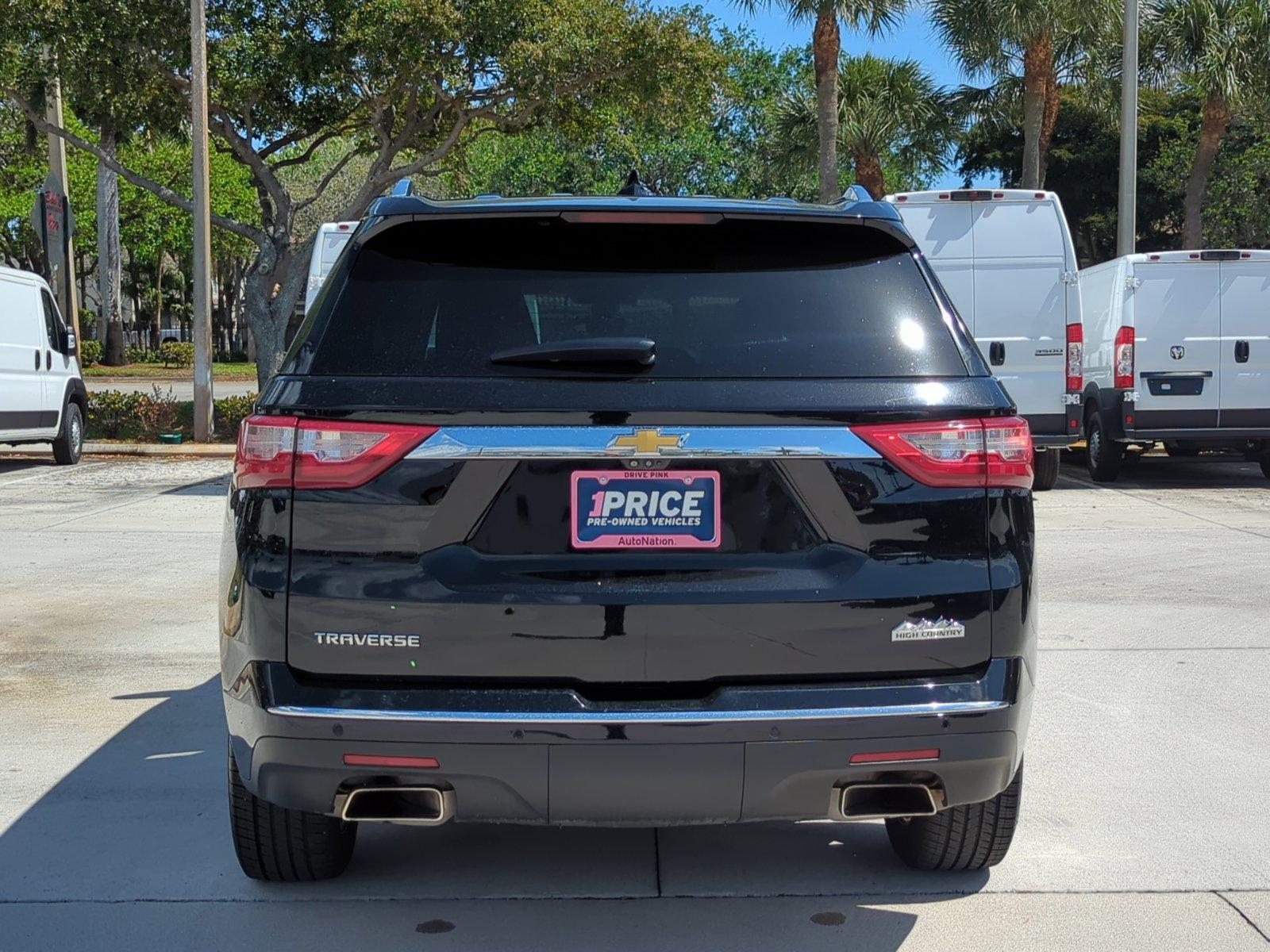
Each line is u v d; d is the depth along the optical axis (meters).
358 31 17.94
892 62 29.94
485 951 3.17
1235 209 36.56
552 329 2.94
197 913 3.37
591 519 2.81
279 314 19.69
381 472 2.80
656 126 21.41
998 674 2.91
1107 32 23.89
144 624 6.83
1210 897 3.48
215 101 19.08
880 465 2.86
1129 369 13.08
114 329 43.09
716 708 2.79
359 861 3.75
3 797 4.23
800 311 3.00
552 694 2.79
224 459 16.66
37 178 39.78
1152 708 5.30
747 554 2.83
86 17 17.33
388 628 2.79
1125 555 8.98
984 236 12.11
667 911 3.41
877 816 2.97
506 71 18.44
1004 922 3.33
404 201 3.11
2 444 17.67
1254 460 14.12
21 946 3.17
